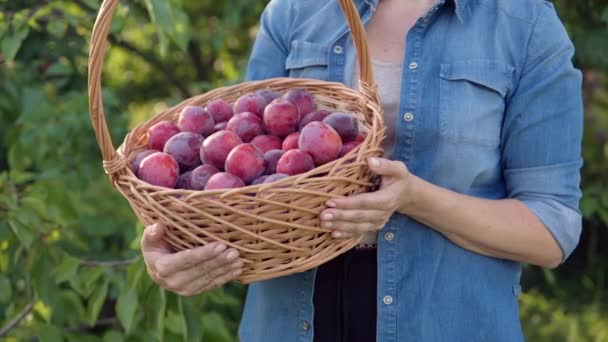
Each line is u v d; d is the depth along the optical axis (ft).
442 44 5.03
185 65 12.60
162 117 5.30
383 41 5.24
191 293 4.57
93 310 7.09
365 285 5.08
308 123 4.88
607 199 9.03
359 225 4.42
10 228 7.59
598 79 10.56
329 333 5.16
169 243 4.52
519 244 4.94
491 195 5.13
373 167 4.45
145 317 7.39
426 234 5.03
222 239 4.30
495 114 4.96
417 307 5.04
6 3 8.13
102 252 9.27
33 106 8.61
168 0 7.44
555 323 10.44
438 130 4.95
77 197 9.57
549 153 4.95
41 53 9.07
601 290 10.25
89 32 8.78
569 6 8.93
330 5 5.43
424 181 4.73
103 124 4.49
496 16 5.02
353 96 5.05
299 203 4.23
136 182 4.46
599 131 10.71
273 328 5.27
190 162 4.78
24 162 8.83
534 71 4.93
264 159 4.61
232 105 5.40
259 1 10.27
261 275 4.45
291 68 5.47
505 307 5.11
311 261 4.45
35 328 7.65
